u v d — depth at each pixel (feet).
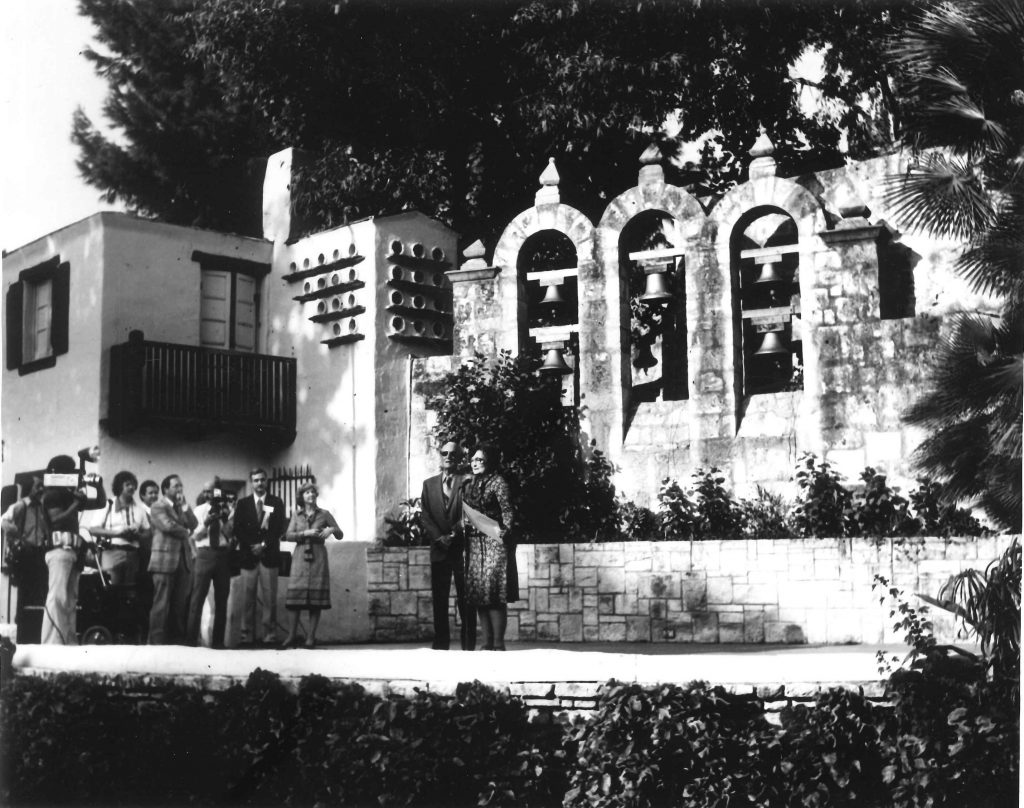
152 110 92.84
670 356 63.00
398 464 62.03
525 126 74.28
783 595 48.60
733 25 72.38
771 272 57.57
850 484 52.95
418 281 63.93
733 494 55.67
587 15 71.56
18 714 39.19
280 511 50.37
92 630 50.26
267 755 35.27
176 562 49.60
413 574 53.78
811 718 31.04
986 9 37.09
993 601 31.42
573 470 58.23
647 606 50.78
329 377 64.18
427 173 74.54
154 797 36.73
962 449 35.68
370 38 73.41
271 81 75.31
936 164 37.17
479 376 58.34
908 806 29.60
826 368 54.34
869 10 72.54
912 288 55.36
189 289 66.08
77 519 50.98
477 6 72.13
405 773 33.01
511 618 52.90
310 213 69.51
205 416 63.21
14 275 68.80
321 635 52.31
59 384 65.05
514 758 33.09
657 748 31.50
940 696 30.68
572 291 64.75
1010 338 35.58
